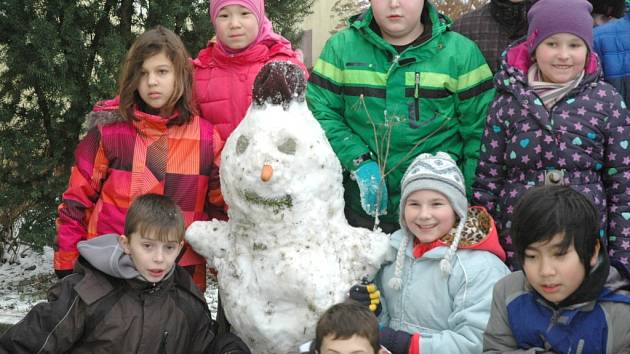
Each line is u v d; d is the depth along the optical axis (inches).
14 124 244.2
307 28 417.4
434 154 117.0
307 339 97.2
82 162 112.9
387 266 104.5
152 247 94.7
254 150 95.2
